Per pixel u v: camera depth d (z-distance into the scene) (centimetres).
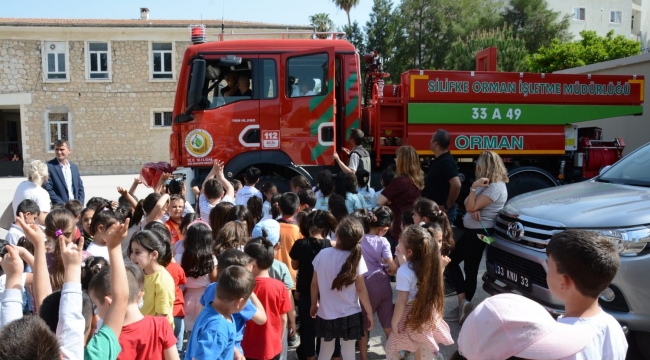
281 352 377
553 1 4006
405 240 388
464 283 542
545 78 838
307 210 513
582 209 439
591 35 2975
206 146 799
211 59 798
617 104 860
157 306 354
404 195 587
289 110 802
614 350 196
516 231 470
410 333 385
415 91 805
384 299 450
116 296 252
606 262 196
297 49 802
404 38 3416
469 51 2644
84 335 247
